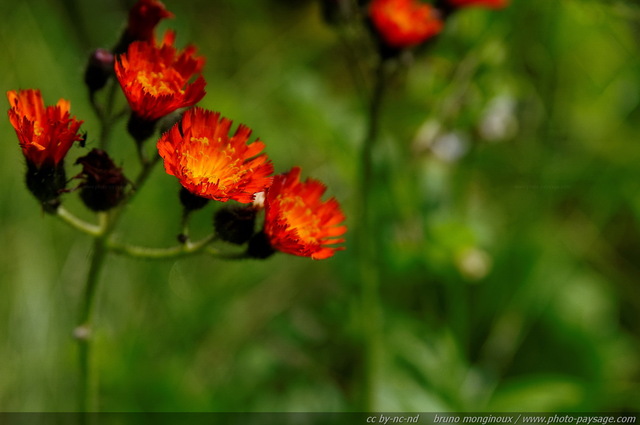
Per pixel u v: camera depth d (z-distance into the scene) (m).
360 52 0.44
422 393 0.45
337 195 0.54
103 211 0.37
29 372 0.45
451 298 0.48
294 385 0.45
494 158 0.53
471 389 0.47
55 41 0.58
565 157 0.53
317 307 0.47
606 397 0.46
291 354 0.46
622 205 0.54
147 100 0.36
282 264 0.50
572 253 0.51
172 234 0.49
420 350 0.46
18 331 0.46
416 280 0.49
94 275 0.38
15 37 0.55
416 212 0.47
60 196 0.38
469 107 0.48
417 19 0.43
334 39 0.63
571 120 0.55
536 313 0.48
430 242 0.47
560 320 0.48
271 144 0.56
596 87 0.54
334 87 0.62
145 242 0.49
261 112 0.58
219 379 0.46
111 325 0.46
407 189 0.47
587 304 0.48
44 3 0.58
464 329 0.48
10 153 0.49
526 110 0.53
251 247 0.37
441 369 0.46
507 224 0.52
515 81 0.52
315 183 0.37
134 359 0.45
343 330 0.46
